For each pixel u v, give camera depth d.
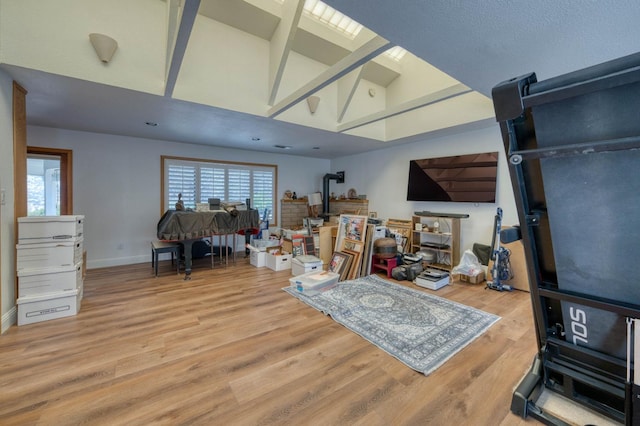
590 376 1.34
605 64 0.87
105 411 1.48
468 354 2.05
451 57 2.11
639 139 0.88
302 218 6.92
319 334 2.35
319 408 1.52
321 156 6.96
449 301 3.10
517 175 1.23
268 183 6.43
